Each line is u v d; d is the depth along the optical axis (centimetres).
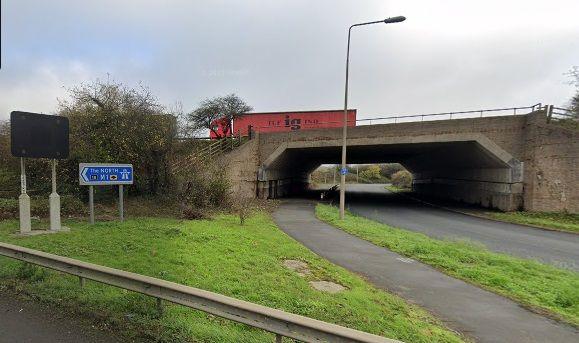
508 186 2656
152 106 2116
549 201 2459
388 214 2636
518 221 2238
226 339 435
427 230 1902
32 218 1387
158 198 1995
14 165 1995
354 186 7962
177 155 2144
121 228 1197
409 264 1029
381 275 919
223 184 2130
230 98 4050
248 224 1555
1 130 2223
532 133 2536
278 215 2158
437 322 632
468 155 3161
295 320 377
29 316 493
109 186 1989
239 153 3050
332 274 870
